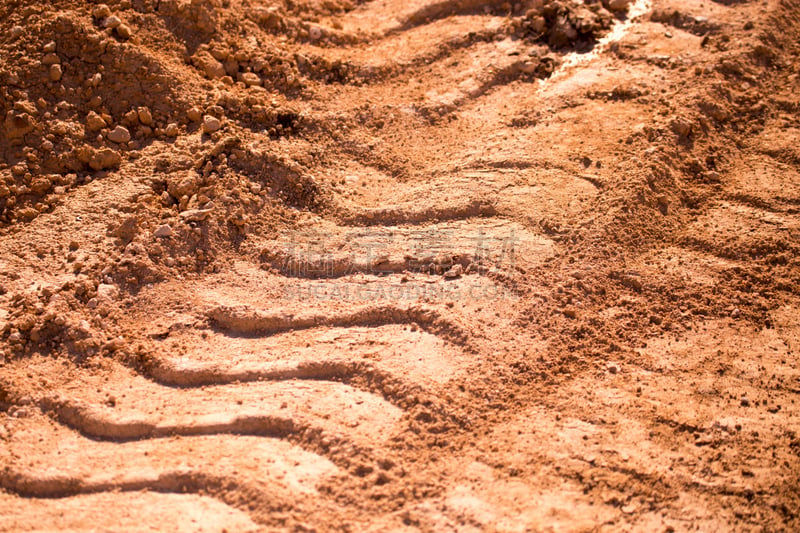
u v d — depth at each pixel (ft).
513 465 8.15
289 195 9.39
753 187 9.55
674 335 8.79
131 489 8.05
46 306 8.71
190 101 9.62
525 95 10.24
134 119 9.51
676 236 9.26
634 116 9.91
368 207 9.34
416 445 8.21
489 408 8.39
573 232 9.16
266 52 10.15
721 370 8.60
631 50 10.52
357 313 8.78
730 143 9.84
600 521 7.96
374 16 10.94
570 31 10.63
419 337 8.68
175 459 8.13
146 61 9.62
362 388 8.45
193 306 8.83
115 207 9.14
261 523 7.91
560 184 9.43
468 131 9.94
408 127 9.94
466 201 9.33
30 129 9.30
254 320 8.75
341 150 9.71
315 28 10.55
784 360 8.65
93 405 8.34
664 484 8.10
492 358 8.57
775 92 10.22
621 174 9.43
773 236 9.23
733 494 8.07
